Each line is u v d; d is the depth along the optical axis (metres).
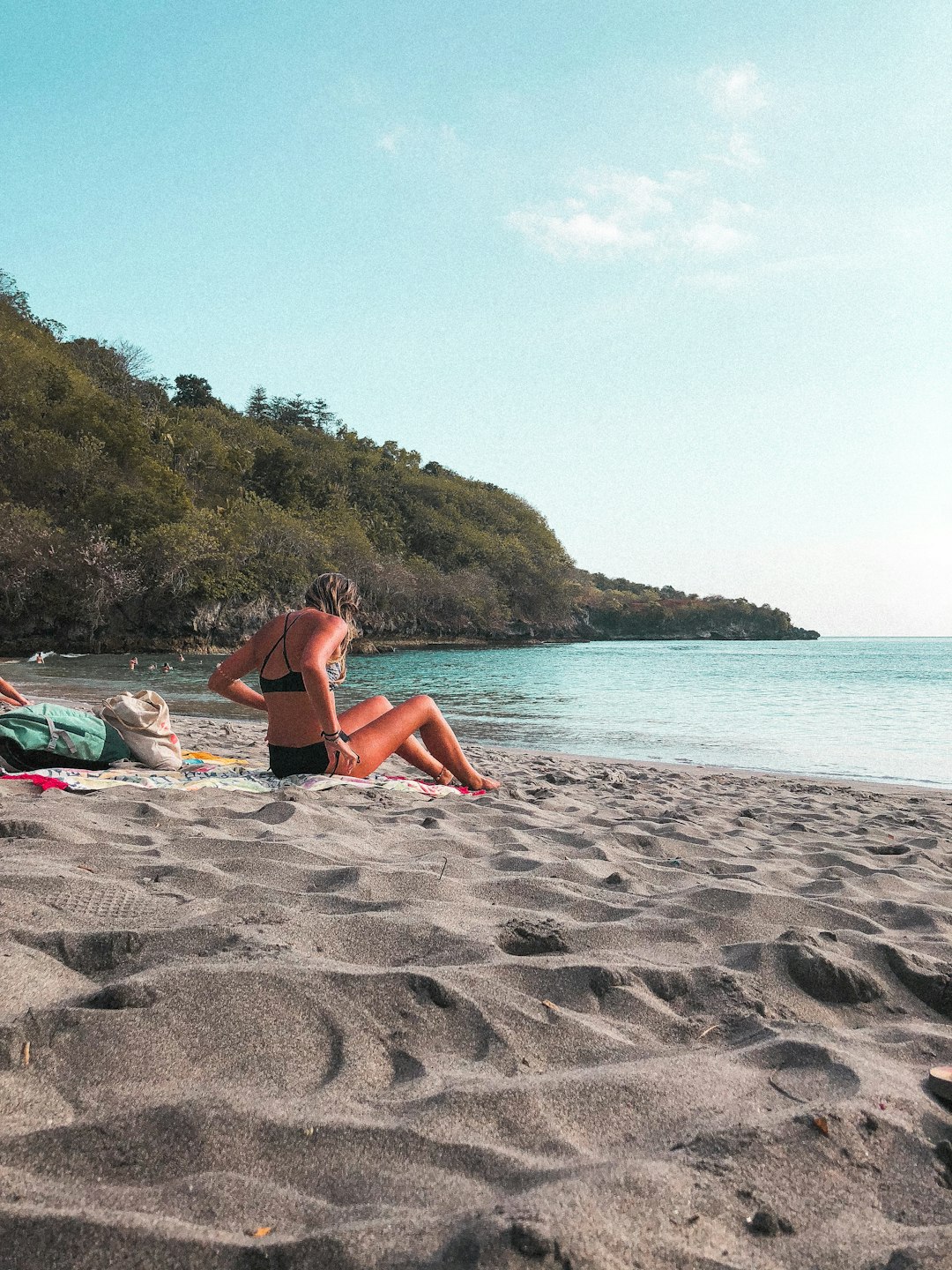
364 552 72.00
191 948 1.95
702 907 2.74
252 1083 1.49
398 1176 1.27
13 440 55.25
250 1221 1.16
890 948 2.40
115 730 4.76
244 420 100.88
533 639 99.62
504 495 114.06
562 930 2.37
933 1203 1.35
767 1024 1.91
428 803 4.45
